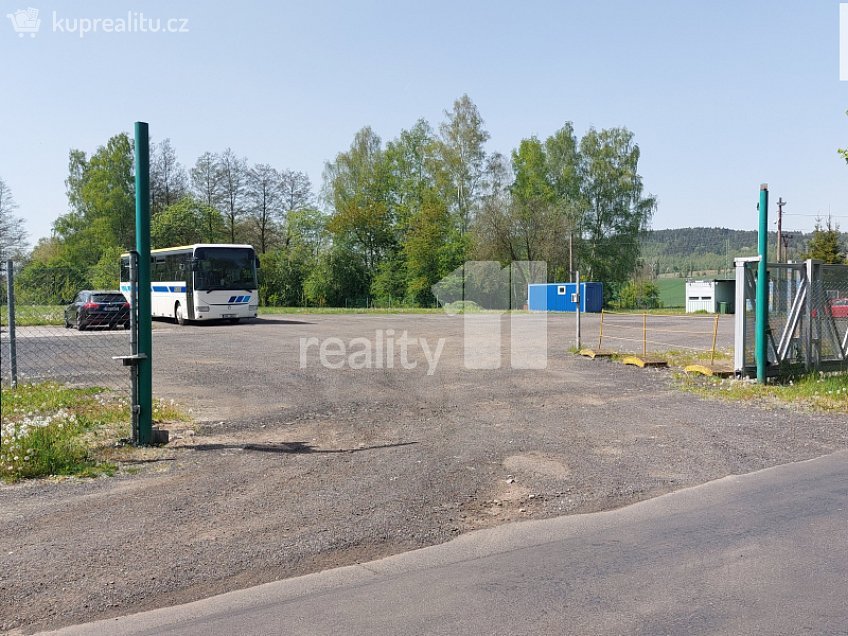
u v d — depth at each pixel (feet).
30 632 11.81
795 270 43.09
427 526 17.13
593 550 15.46
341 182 219.41
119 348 62.08
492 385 40.86
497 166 195.93
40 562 14.75
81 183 217.56
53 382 38.58
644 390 39.45
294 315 132.16
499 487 20.56
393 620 12.08
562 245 184.34
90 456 23.54
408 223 203.41
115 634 11.71
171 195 220.02
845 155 44.62
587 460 23.79
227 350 60.13
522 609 12.46
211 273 92.27
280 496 19.48
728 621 11.89
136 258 25.30
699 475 21.95
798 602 12.62
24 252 162.40
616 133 218.79
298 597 13.10
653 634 11.47
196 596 13.19
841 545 15.60
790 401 35.78
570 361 52.95
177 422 29.48
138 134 25.62
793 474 22.04
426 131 222.28
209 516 17.76
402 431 28.30
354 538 16.26
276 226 220.84
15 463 21.44
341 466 22.76
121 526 16.99
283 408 33.12
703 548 15.48
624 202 218.18
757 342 41.60
